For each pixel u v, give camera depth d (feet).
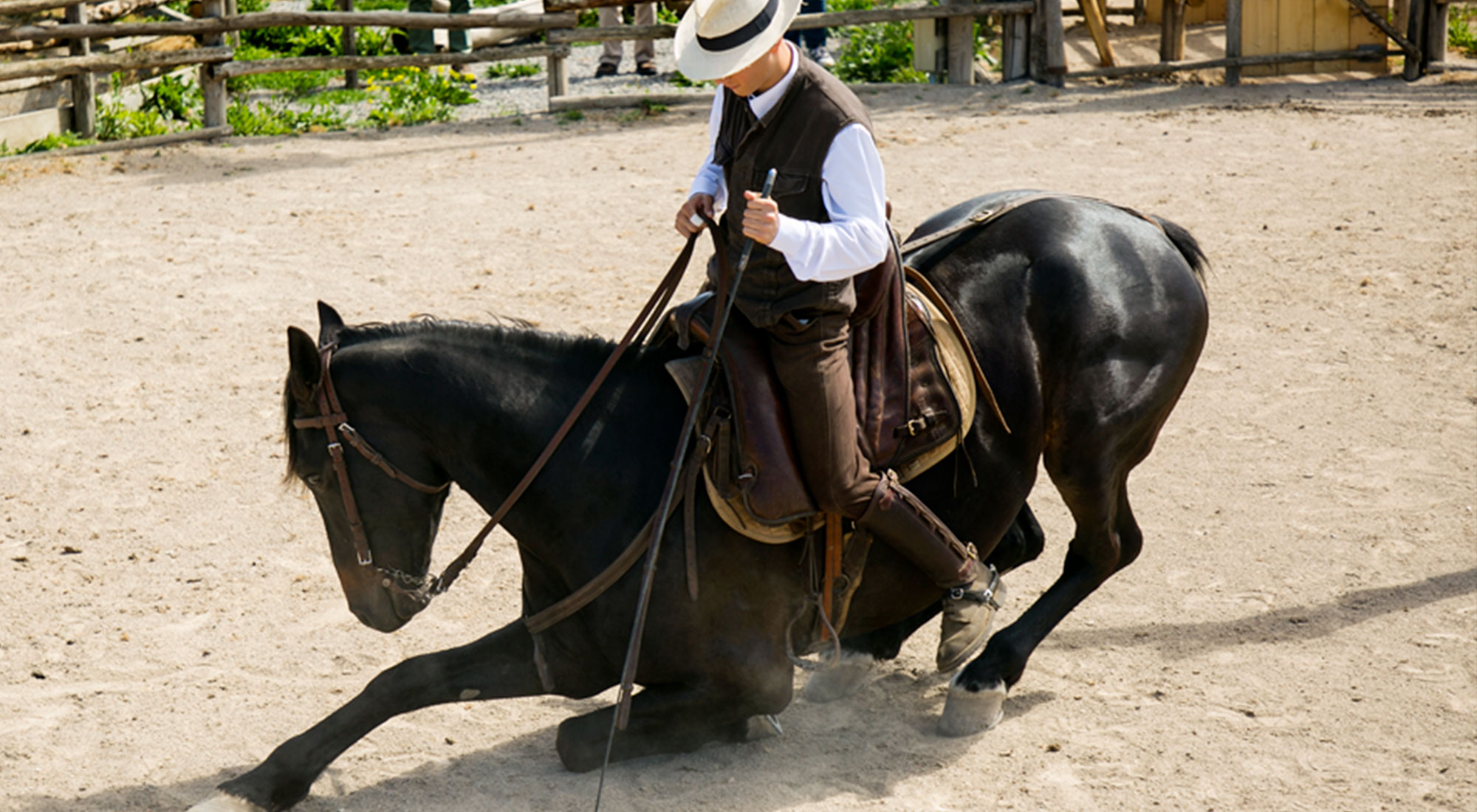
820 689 21.86
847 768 19.79
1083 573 21.68
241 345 38.78
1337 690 21.62
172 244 47.83
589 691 19.31
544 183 55.98
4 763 20.47
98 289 43.21
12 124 60.44
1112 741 20.39
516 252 46.55
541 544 18.49
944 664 20.06
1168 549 27.09
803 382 17.26
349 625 24.88
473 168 58.75
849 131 16.49
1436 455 30.71
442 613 25.31
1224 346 37.73
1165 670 22.56
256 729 21.48
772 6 16.16
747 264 16.76
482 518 29.04
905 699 21.97
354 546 18.19
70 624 24.88
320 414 17.62
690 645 18.24
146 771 20.27
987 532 20.17
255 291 43.01
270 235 48.91
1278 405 33.88
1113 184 53.01
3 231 49.29
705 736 19.52
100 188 55.42
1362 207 49.49
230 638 24.39
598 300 41.50
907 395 18.38
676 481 17.54
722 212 18.79
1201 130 61.98
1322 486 29.50
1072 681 22.33
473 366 18.12
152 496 30.09
